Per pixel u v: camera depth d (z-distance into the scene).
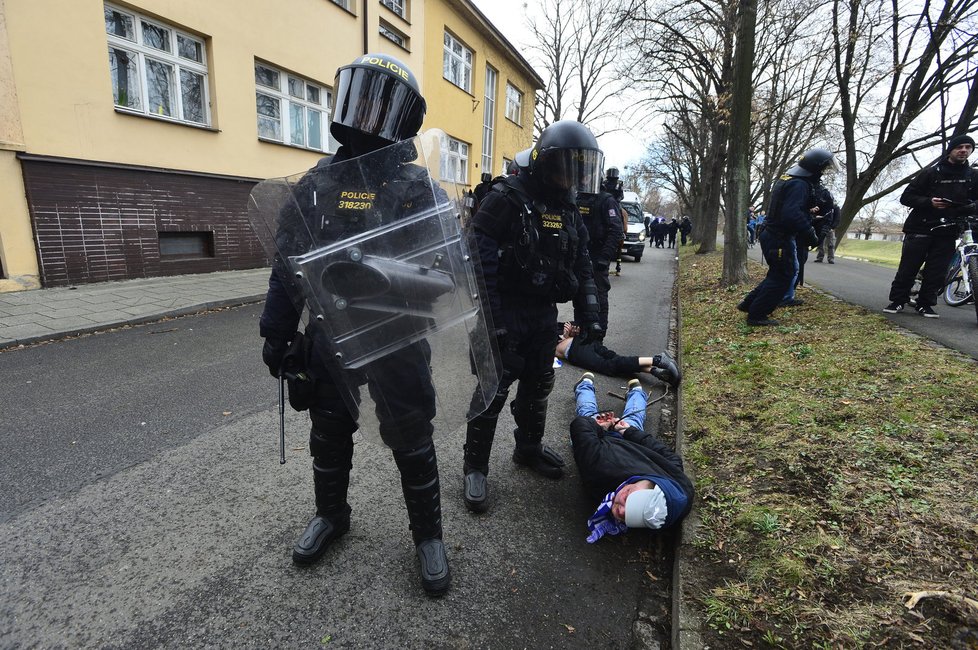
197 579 2.01
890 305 5.76
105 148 7.54
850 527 2.06
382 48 13.10
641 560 2.25
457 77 17.50
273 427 3.37
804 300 6.57
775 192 5.18
